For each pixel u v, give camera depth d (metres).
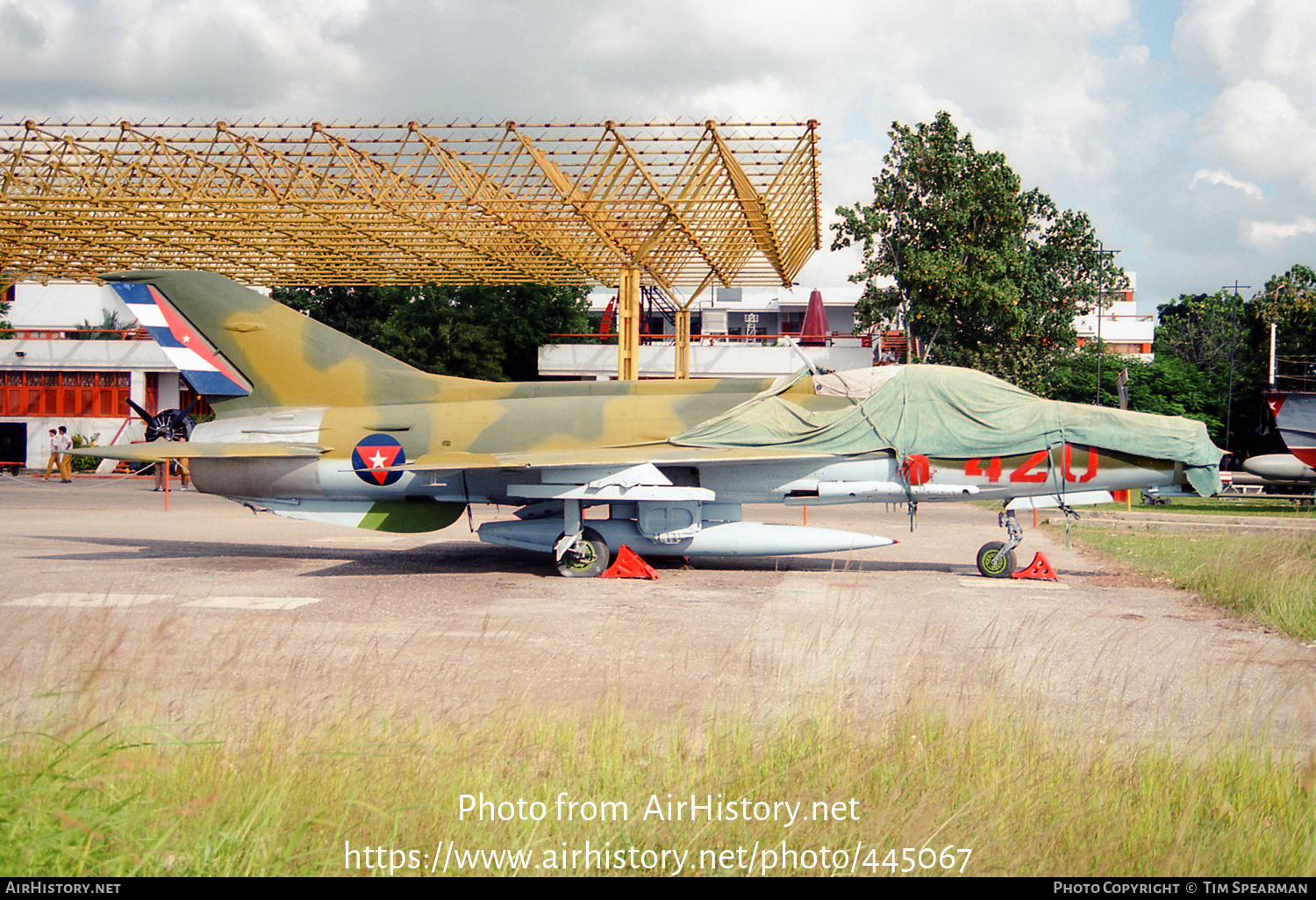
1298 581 11.51
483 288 43.38
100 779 4.61
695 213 25.72
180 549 17.48
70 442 37.44
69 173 22.56
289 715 6.07
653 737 5.95
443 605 11.57
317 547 18.19
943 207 34.19
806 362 15.42
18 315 48.06
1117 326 62.84
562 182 24.12
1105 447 13.84
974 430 14.11
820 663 8.52
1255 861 4.27
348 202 23.45
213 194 23.56
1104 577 14.56
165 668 8.02
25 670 7.72
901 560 16.81
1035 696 7.29
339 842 4.25
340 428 15.38
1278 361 39.41
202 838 4.18
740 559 16.67
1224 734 6.27
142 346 40.88
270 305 15.80
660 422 14.97
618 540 14.65
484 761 5.18
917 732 5.64
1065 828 4.51
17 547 17.45
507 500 15.59
